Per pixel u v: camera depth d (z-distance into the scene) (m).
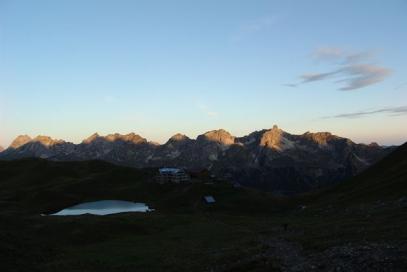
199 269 56.47
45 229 93.25
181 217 125.25
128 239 90.12
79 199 191.62
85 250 78.06
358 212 101.69
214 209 178.25
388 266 38.16
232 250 68.62
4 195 185.50
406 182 118.81
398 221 71.56
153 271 58.44
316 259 47.25
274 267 47.53
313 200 179.88
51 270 60.47
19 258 64.50
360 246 48.50
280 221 120.50
